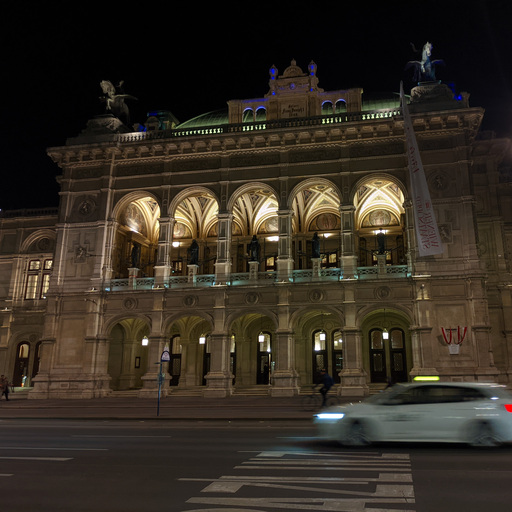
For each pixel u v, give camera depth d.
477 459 11.59
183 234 48.94
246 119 43.34
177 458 12.15
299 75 42.56
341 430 13.79
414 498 8.32
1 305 48.03
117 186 41.62
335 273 36.94
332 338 42.16
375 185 41.59
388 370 40.44
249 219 47.06
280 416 24.03
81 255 40.41
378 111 38.59
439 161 36.59
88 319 38.72
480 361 32.59
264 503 8.09
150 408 30.56
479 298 33.53
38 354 46.47
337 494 8.62
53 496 8.70
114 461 11.84
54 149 42.25
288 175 38.88
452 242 34.97
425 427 13.15
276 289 36.78
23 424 22.16
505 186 42.06
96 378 37.75
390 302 34.88
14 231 49.72
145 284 39.66
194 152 40.66
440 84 39.00
